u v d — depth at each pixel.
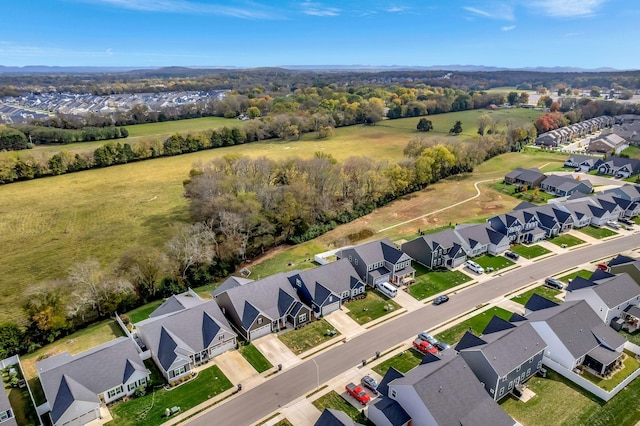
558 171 134.25
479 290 67.19
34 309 56.41
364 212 103.38
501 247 79.56
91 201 110.81
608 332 51.47
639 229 89.81
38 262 79.19
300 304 58.56
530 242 84.38
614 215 93.94
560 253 79.38
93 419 42.59
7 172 122.62
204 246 74.12
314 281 62.56
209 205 85.31
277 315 57.62
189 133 166.00
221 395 45.84
